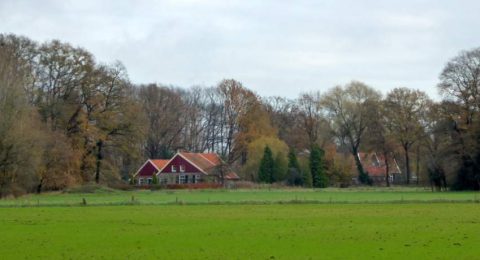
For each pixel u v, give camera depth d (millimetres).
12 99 74125
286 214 50875
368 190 101875
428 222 43562
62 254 29250
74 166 93250
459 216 48250
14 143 73125
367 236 35656
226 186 110625
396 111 116000
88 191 92250
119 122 100375
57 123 94375
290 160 116812
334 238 34812
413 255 28641
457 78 97875
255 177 119375
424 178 104250
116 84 100125
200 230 38906
